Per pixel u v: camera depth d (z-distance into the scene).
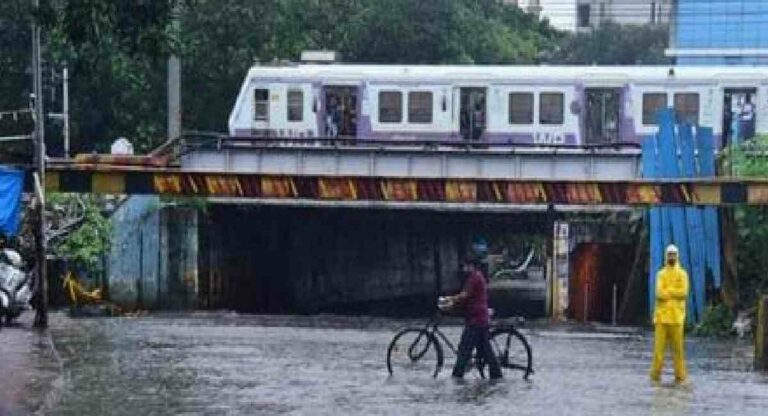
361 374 26.92
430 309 59.41
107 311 44.81
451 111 52.16
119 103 66.12
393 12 76.12
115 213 48.19
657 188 40.34
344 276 60.91
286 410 21.25
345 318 45.41
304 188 42.56
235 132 53.44
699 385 25.95
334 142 51.12
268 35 67.50
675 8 70.12
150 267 48.28
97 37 18.31
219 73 66.75
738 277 42.41
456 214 52.88
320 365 28.75
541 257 92.31
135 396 22.91
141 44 19.06
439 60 76.69
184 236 48.53
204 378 25.97
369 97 52.66
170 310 48.09
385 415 20.78
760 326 29.58
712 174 43.91
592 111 51.31
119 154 52.19
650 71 50.91
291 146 50.81
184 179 42.41
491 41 86.44
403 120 52.47
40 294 35.81
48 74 63.31
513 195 41.91
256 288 55.34
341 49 74.31
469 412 21.27
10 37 61.44
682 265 42.59
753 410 22.14
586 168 48.19
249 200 46.34
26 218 43.81
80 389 23.86
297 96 53.12
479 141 50.41
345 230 59.50
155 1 18.80
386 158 49.97
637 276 44.25
